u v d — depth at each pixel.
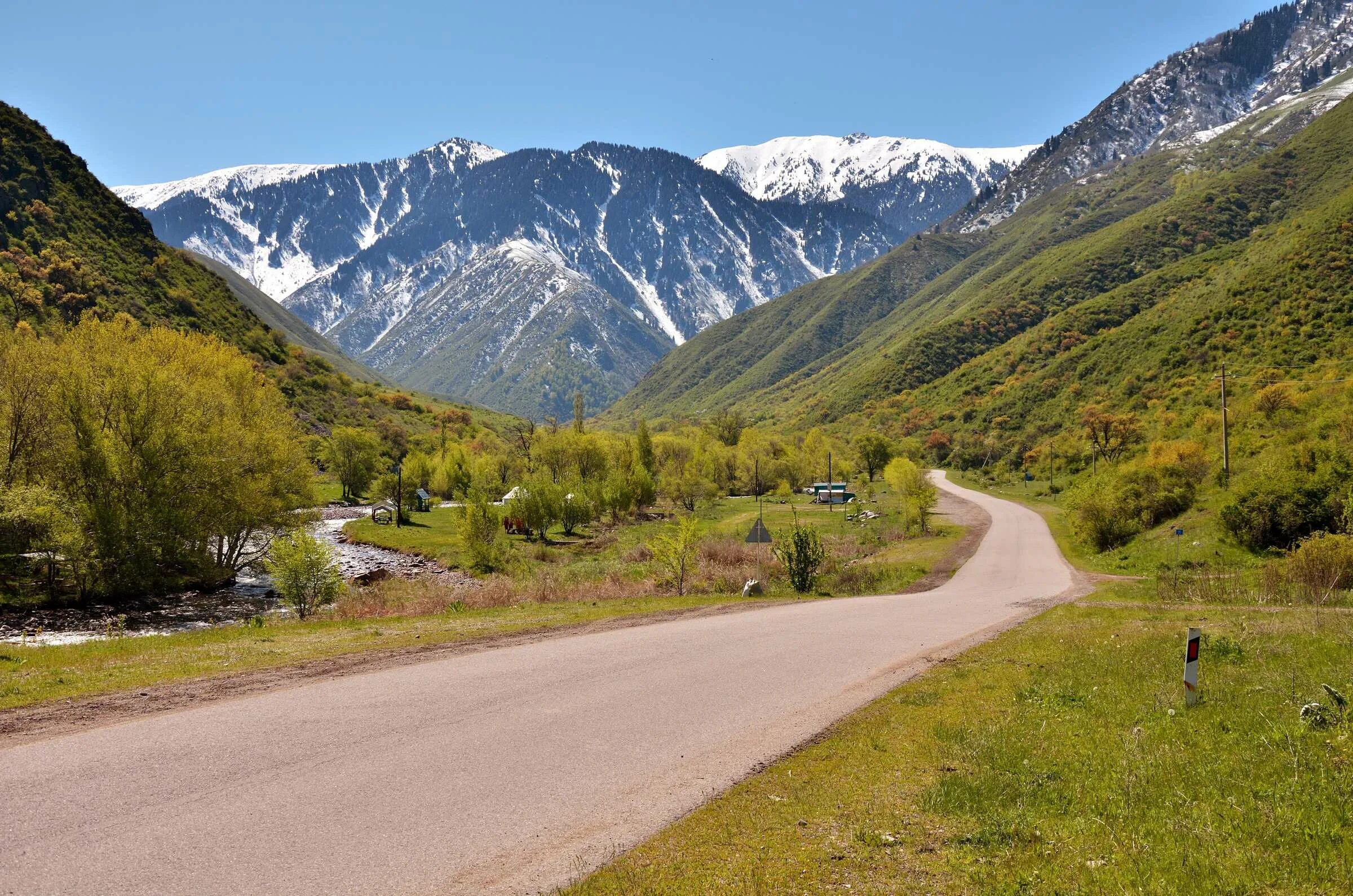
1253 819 6.21
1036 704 10.47
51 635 25.23
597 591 29.95
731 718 9.88
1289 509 32.94
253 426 40.59
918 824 6.52
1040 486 102.94
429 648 14.70
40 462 32.62
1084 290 191.00
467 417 162.75
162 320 122.12
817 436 125.88
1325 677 11.00
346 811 6.59
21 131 133.50
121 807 6.54
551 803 6.93
